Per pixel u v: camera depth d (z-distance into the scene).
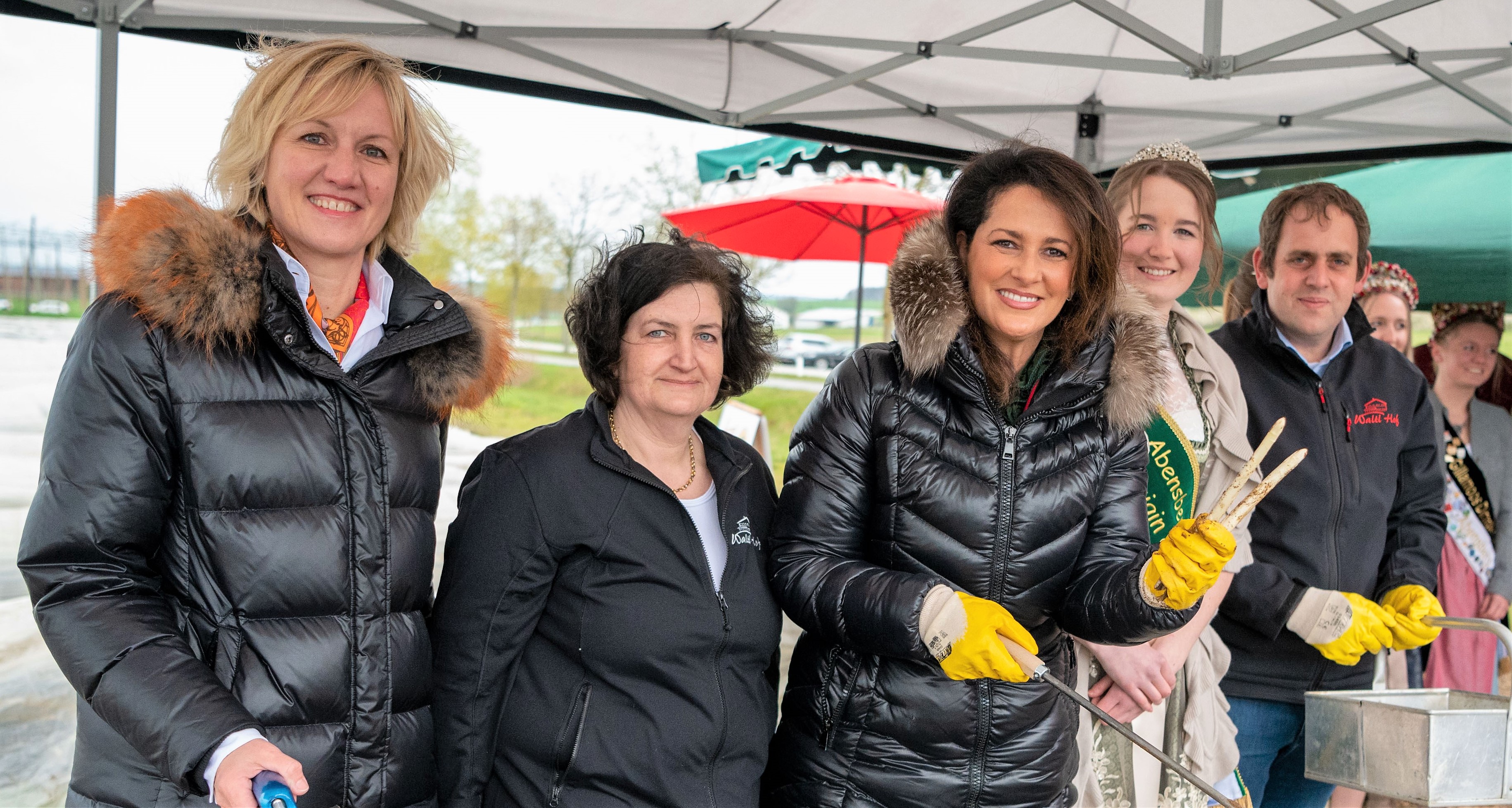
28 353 11.69
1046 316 1.71
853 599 1.64
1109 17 3.00
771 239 6.94
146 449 1.41
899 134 4.25
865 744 1.75
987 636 1.55
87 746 1.43
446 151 1.78
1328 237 2.43
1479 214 4.58
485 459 1.76
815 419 1.80
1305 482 2.41
